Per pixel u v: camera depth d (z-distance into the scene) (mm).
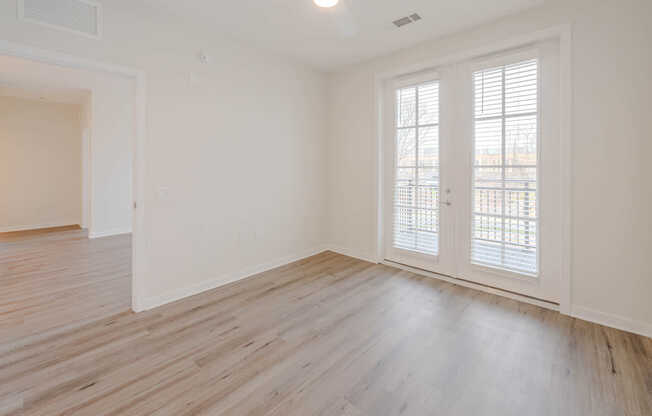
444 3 2449
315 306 2668
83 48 2205
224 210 3172
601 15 2215
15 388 1631
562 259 2453
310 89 4051
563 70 2369
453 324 2346
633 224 2162
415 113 3404
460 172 3068
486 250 2938
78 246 4895
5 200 6125
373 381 1710
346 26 2840
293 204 3936
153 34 2557
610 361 1870
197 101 2881
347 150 4117
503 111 2738
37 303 2719
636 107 2115
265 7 2512
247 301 2771
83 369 1799
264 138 3531
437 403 1545
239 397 1583
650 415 1459
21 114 6250
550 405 1530
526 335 2180
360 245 4051
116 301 2770
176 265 2801
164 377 1735
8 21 1933
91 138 5566
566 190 2398
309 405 1529
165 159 2682
